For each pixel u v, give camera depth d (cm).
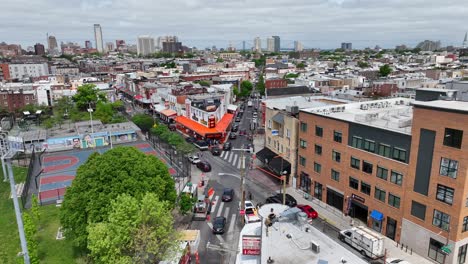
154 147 8719
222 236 4441
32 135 8900
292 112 6169
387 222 4347
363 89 11450
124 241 3173
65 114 12106
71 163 7756
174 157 7650
